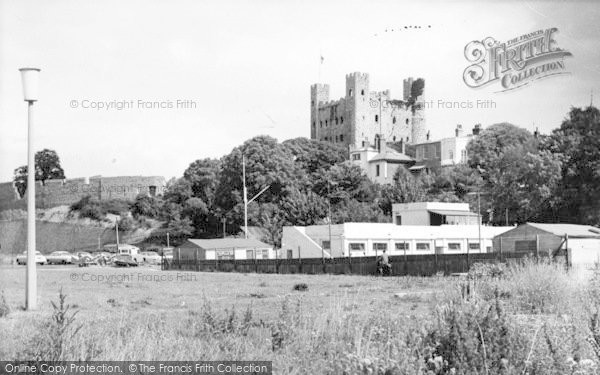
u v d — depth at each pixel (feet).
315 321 54.75
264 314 75.77
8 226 437.58
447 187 475.72
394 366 37.04
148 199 467.52
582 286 78.69
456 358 38.50
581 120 337.72
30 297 85.76
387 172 639.35
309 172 599.57
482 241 299.99
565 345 44.37
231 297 110.22
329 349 46.21
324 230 280.51
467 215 338.34
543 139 370.73
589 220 322.14
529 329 49.52
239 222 440.45
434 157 636.07
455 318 41.16
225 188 456.86
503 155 379.76
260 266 237.45
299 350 47.57
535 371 38.70
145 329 54.34
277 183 456.04
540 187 337.31
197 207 455.63
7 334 54.80
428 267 183.93
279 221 421.59
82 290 134.72
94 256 354.33
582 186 329.52
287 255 291.79
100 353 45.11
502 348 39.01
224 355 46.88
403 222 342.64
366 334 49.62
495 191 377.30
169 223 453.58
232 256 313.32
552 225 219.41
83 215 454.81
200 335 55.21
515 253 172.04
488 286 80.07
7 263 346.33
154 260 359.87
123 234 450.30
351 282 157.38
